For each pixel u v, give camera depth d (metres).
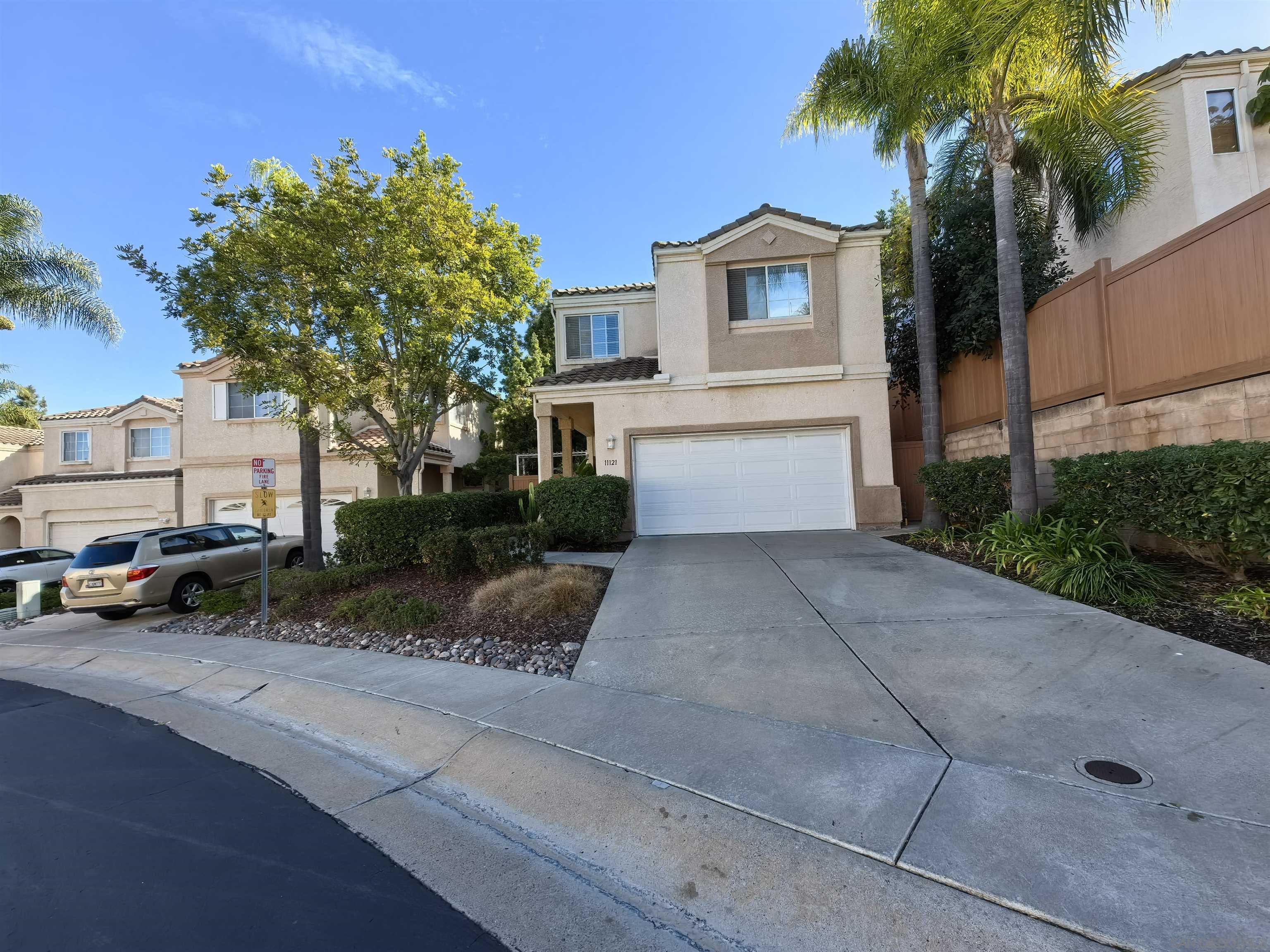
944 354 12.20
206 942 2.54
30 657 8.69
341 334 10.44
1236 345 6.16
